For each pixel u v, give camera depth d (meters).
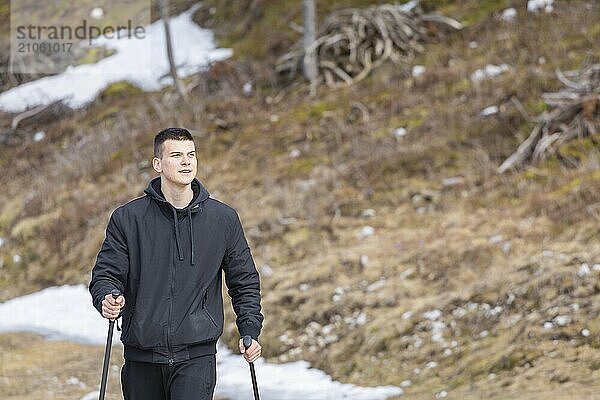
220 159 35.59
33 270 33.47
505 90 32.66
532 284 19.38
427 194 27.94
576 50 34.00
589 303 18.14
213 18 52.34
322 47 41.56
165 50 50.66
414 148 31.06
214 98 42.22
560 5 38.16
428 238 24.50
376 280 22.81
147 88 48.16
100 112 47.25
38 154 45.56
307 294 23.08
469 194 27.36
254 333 9.38
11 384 20.41
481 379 17.02
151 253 9.20
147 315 9.09
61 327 26.42
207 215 9.37
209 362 9.29
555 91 31.42
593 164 26.02
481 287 20.36
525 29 37.28
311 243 26.69
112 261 9.20
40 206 37.28
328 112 36.56
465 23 40.38
